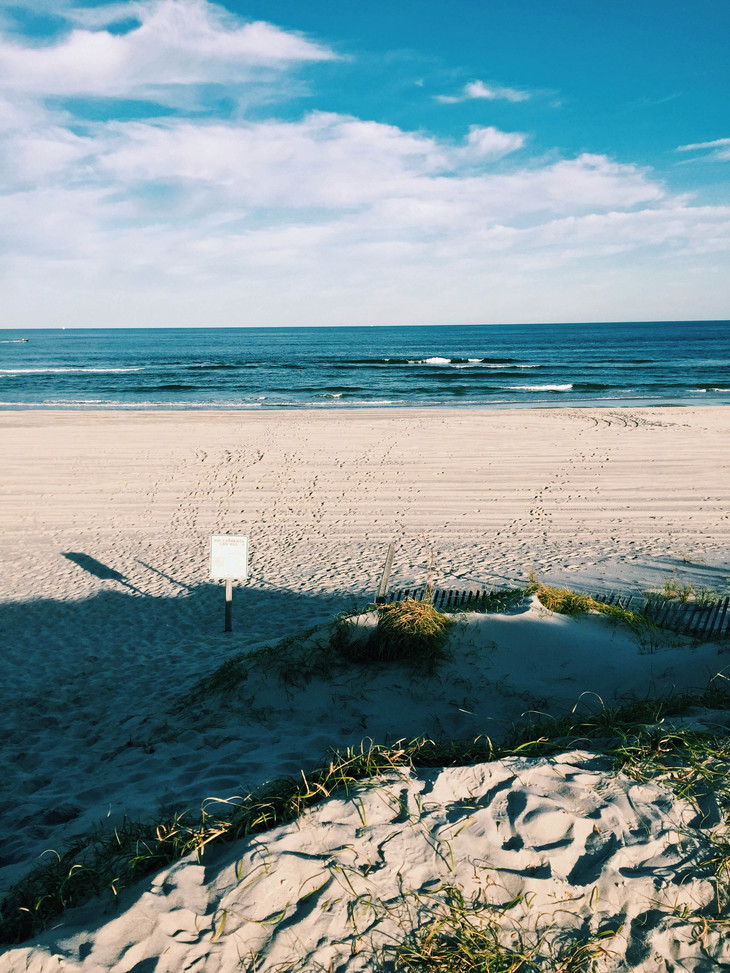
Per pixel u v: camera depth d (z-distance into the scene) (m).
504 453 21.34
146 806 4.06
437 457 20.86
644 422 27.27
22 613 10.08
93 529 14.56
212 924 2.27
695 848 2.51
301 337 183.25
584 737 3.60
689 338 132.88
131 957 2.19
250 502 16.41
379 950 2.20
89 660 8.30
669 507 15.52
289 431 25.38
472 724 5.37
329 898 2.35
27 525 14.88
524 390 44.31
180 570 11.98
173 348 118.12
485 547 12.95
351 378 54.16
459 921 2.26
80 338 186.88
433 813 2.76
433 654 6.48
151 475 18.89
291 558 12.51
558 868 2.46
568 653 6.87
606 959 2.15
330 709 5.86
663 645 7.46
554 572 11.37
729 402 37.34
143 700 6.87
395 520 14.87
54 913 2.62
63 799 4.74
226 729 5.65
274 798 3.04
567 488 17.27
